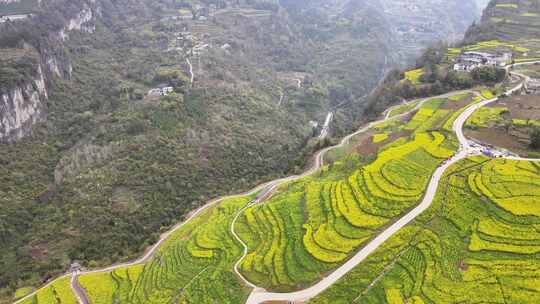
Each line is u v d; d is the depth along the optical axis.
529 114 115.75
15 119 129.25
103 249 102.00
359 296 64.50
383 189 86.88
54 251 100.81
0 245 102.81
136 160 125.69
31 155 129.00
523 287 61.44
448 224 76.00
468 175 87.50
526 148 97.81
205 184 126.50
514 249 68.25
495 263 66.38
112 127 137.12
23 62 139.00
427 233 74.19
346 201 86.00
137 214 111.81
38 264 97.38
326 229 79.44
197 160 133.25
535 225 72.19
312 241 77.00
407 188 86.38
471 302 60.34
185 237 97.88
